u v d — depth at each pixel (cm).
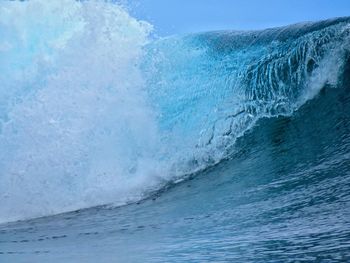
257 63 3388
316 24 3412
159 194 2473
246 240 1264
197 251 1202
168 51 3609
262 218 1541
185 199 2233
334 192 1673
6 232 2148
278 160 2389
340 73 2991
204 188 2359
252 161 2558
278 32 3578
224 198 2047
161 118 3103
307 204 1593
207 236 1413
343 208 1445
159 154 2895
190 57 3625
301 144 2505
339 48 3056
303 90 3078
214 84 3391
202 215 1816
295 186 1919
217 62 3566
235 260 1046
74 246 1567
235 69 3450
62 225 2173
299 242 1130
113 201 2523
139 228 1783
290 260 978
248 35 3756
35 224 2308
